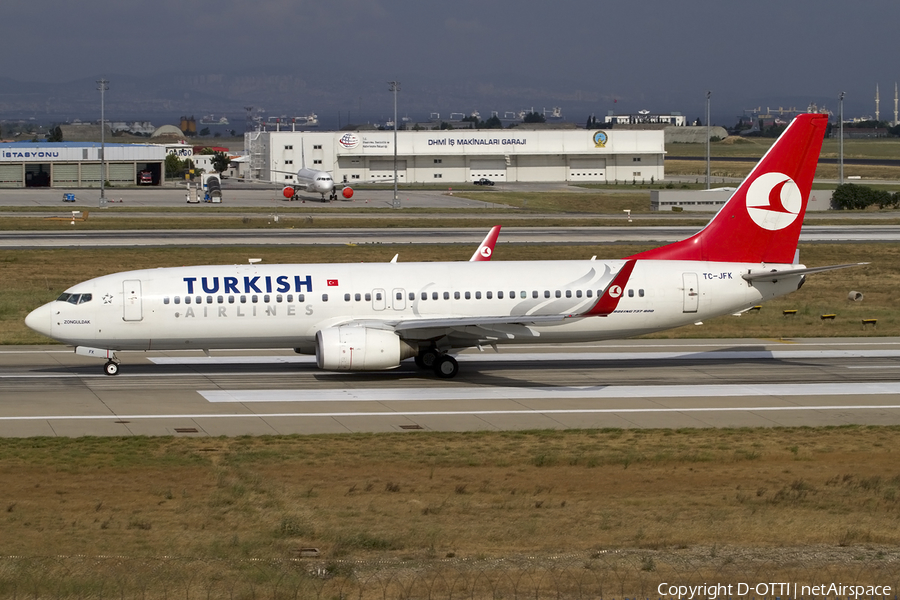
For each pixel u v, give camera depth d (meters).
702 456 88.81
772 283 133.12
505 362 138.75
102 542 62.06
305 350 130.62
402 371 131.50
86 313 121.44
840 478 81.00
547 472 83.31
